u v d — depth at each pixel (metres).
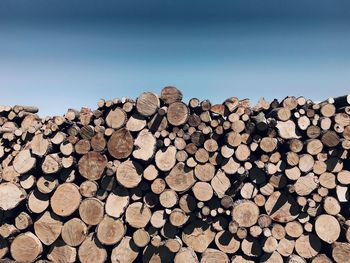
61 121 3.10
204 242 3.00
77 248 3.02
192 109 3.20
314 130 3.07
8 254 3.08
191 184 3.02
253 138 3.06
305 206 2.96
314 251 2.95
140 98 3.12
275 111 3.14
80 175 3.17
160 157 3.04
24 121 3.67
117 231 2.96
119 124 3.12
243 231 2.89
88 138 3.11
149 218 3.00
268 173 2.94
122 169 3.02
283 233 2.93
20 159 3.05
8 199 2.98
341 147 2.96
